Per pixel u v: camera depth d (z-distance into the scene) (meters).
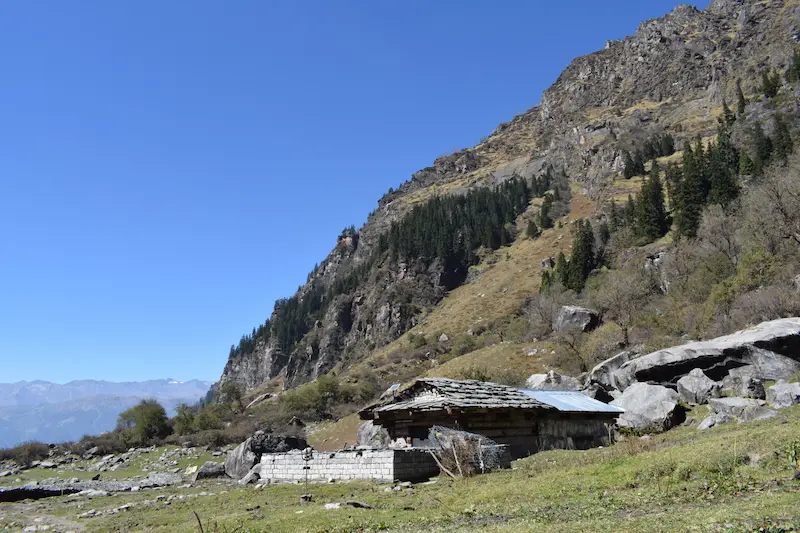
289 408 69.25
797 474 11.40
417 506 14.42
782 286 43.22
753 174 85.75
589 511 11.37
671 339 47.41
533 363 61.59
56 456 47.91
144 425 54.22
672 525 9.02
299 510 15.14
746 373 30.62
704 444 16.36
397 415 26.27
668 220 100.50
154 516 17.11
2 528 17.58
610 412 26.78
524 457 22.94
